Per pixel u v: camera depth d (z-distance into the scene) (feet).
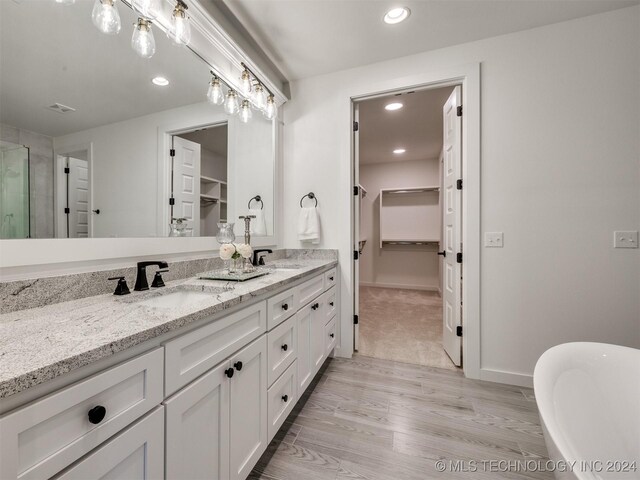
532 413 5.22
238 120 6.45
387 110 10.02
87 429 1.82
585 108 5.73
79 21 3.49
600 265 5.68
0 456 1.41
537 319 6.06
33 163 3.07
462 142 6.68
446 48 6.61
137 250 4.22
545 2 5.33
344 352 7.64
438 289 16.10
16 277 2.90
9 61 2.90
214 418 2.97
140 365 2.15
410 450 4.34
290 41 6.39
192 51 5.14
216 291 4.05
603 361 3.78
